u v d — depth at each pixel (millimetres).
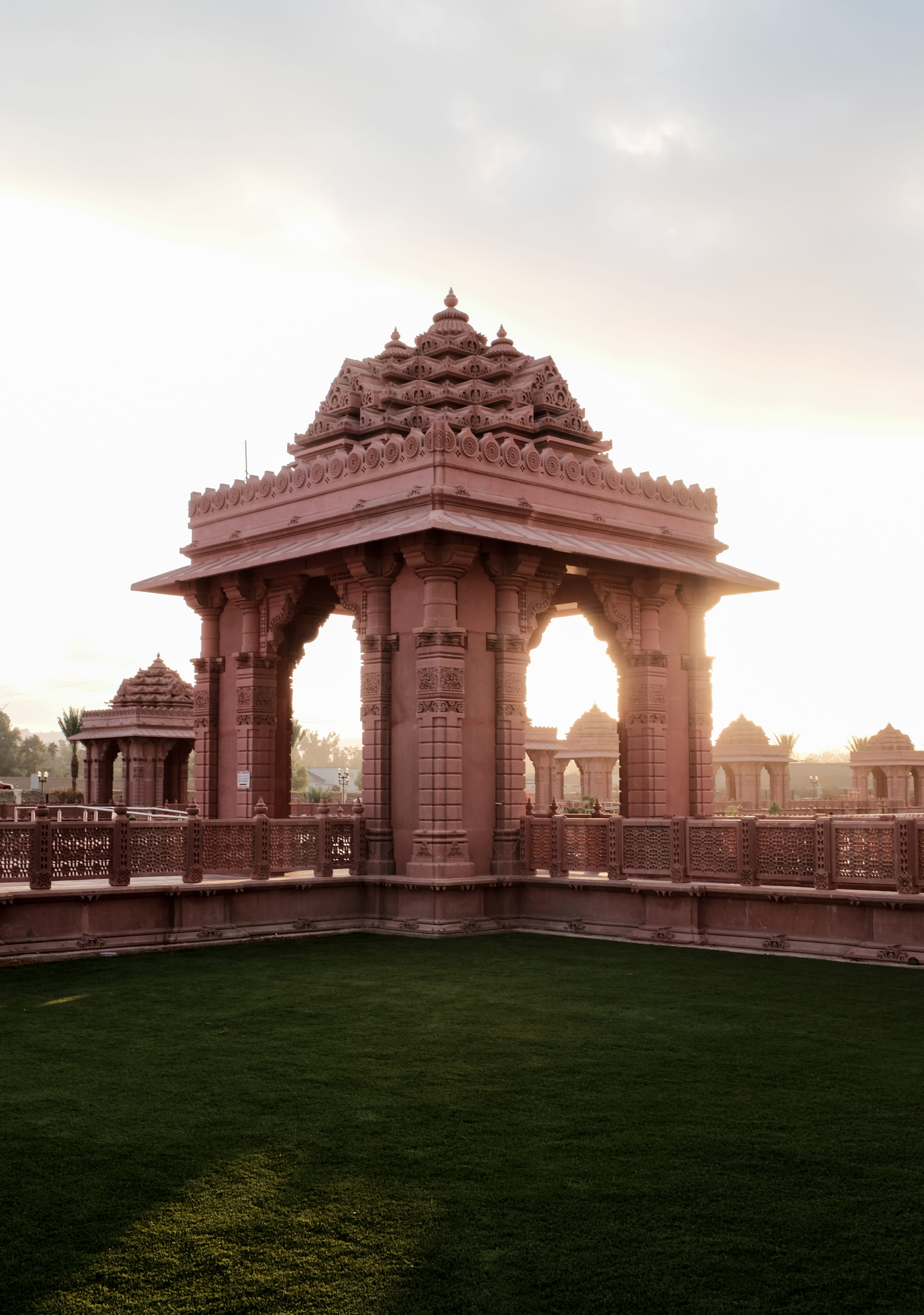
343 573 19484
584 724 50000
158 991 12125
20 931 14492
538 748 45938
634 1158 6551
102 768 40125
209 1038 9766
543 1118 7348
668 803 21047
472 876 17703
